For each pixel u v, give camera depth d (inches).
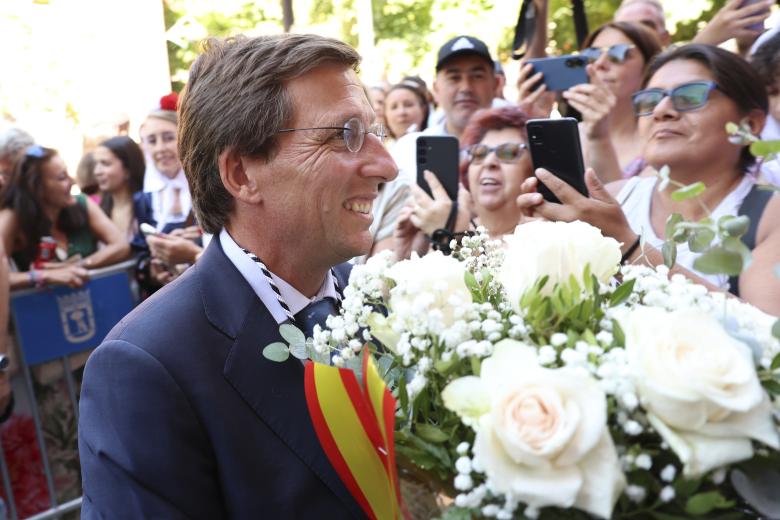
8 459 131.0
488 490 36.7
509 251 42.5
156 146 148.8
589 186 79.1
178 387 48.7
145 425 47.9
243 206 53.4
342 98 50.8
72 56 219.0
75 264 142.3
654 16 124.0
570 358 35.7
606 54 110.7
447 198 96.4
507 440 33.3
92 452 49.3
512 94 205.0
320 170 50.3
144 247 150.6
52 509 134.3
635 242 76.0
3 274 126.6
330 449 45.0
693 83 79.7
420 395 41.1
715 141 79.8
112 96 222.4
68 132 216.4
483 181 95.7
